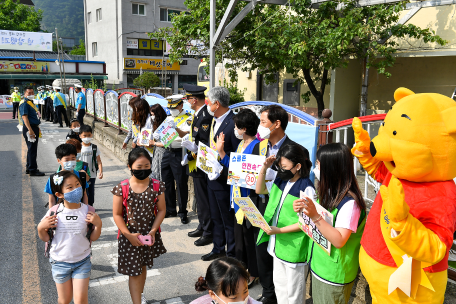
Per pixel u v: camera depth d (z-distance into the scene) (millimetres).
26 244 4766
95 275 4016
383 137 1876
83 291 2916
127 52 30219
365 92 7734
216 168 3758
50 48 30438
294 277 2732
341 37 6598
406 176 1806
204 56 10953
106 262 4320
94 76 29297
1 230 5195
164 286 3771
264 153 3244
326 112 3732
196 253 4516
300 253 2695
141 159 2959
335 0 6652
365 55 7184
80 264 2932
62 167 3971
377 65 7133
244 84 12781
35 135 8039
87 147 5145
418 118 1720
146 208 3066
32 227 5312
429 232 1701
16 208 6094
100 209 6094
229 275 1690
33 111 8023
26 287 3777
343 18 6730
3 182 7645
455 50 6793
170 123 4996
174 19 10367
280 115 3039
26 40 29594
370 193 3830
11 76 26031
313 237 2352
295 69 8703
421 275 1853
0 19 36625
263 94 12000
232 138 3941
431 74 8109
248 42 8703
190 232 5031
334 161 2238
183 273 4035
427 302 1894
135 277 3145
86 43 34688
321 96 9195
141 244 2979
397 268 1913
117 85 30625
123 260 3072
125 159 9242
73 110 17281
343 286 2322
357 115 9555
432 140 1696
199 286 1905
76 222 2883
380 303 2066
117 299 3539
